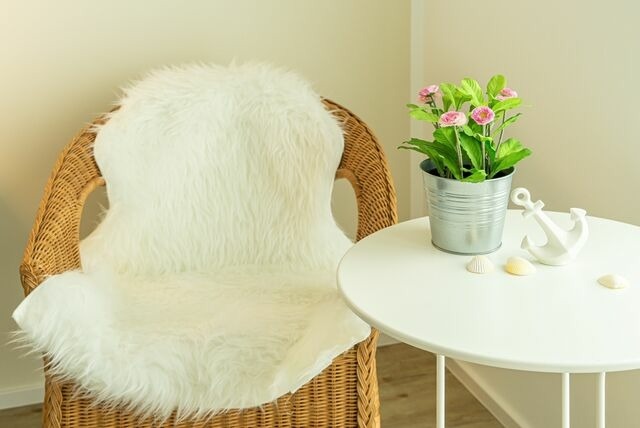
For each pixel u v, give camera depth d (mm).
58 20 2051
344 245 1819
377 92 2320
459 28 2104
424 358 2379
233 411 1500
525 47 1823
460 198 1283
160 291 1716
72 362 1374
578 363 975
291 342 1481
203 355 1429
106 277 1645
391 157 2383
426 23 2281
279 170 1834
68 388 1444
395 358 2385
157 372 1406
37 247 1528
